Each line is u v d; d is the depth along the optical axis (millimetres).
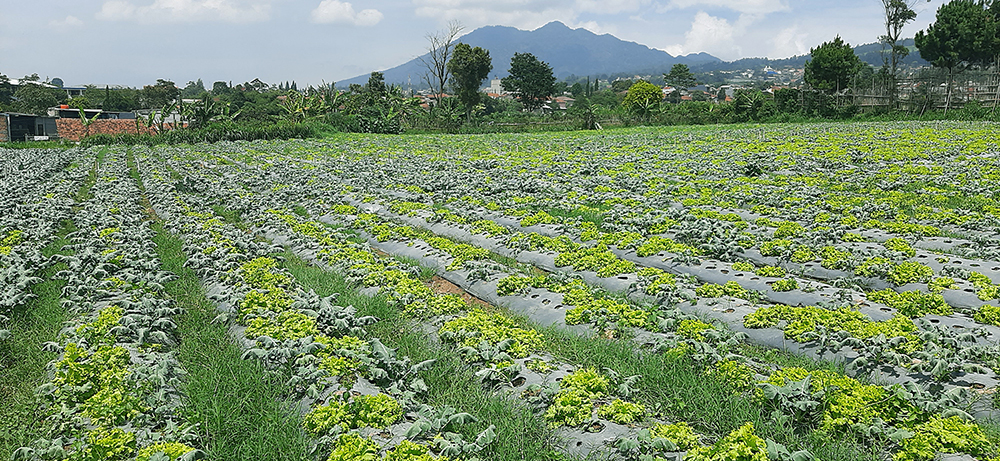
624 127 76000
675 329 9938
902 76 73812
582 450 7051
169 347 9992
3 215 20062
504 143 48844
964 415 7023
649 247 14406
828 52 71562
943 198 18953
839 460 6688
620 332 10156
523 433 7363
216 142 59062
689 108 83562
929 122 58000
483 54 91062
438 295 11703
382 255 16000
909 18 69438
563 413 7547
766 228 16047
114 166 36156
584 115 76812
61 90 128250
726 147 38406
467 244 15758
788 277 12398
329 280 13148
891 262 12438
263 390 8383
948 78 69250
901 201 18750
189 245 15609
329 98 87562
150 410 7793
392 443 6984
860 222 16359
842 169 26344
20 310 11445
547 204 20547
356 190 24641
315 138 62250
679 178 25688
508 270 13414
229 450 7227
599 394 7820
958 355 8414
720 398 7914
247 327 10172
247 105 105312
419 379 8469
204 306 11742
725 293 11523
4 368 9344
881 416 7121
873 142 38219
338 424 7277
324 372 8406
